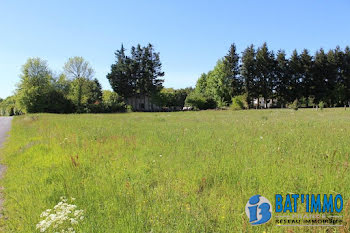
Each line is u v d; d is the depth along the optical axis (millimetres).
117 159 6082
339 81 62281
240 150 6387
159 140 8422
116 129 12102
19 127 17188
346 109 34969
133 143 7879
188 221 3002
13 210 3828
